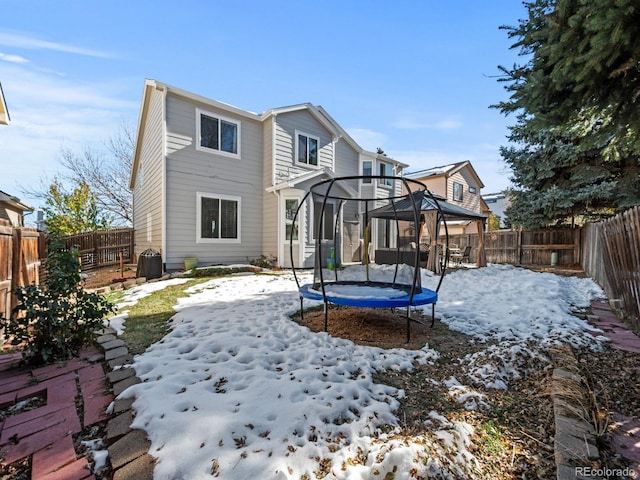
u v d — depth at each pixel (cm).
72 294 384
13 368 291
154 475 155
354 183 1397
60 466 168
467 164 2262
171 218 934
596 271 766
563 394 238
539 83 321
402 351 321
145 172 1225
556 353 314
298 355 306
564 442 189
